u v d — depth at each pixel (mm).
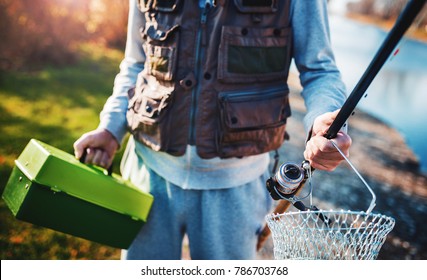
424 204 3889
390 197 3941
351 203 3686
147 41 1449
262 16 1333
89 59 8641
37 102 5324
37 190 1349
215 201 1462
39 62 7422
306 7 1335
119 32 10969
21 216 1373
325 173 4258
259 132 1382
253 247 1567
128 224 1458
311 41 1342
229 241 1504
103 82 6859
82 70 7562
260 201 1546
